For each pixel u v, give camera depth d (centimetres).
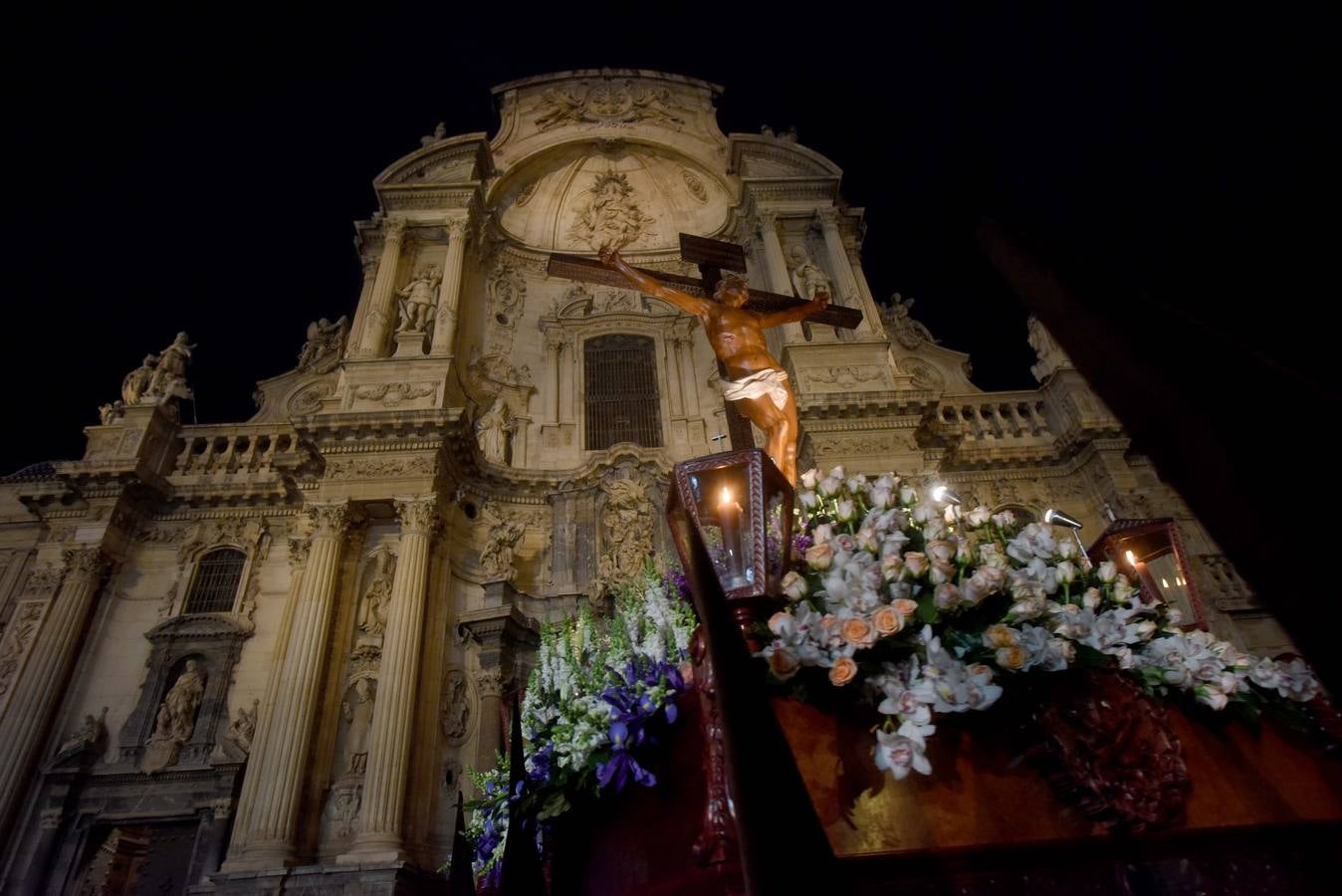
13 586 1659
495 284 2225
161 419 1838
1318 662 82
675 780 287
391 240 2078
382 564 1589
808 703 279
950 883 247
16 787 1376
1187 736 302
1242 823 274
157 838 1420
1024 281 135
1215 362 103
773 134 2505
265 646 1602
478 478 1786
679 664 310
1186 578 475
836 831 245
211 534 1742
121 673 1566
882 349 1870
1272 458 90
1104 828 261
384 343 1894
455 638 1571
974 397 2070
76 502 1712
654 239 2412
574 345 2150
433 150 2258
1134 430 109
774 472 336
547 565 1730
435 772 1406
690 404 2062
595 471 1805
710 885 254
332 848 1301
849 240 2284
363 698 1443
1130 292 120
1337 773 308
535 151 2475
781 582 317
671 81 2683
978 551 352
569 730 330
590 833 323
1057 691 289
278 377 2070
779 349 2038
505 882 297
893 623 283
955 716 280
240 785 1425
